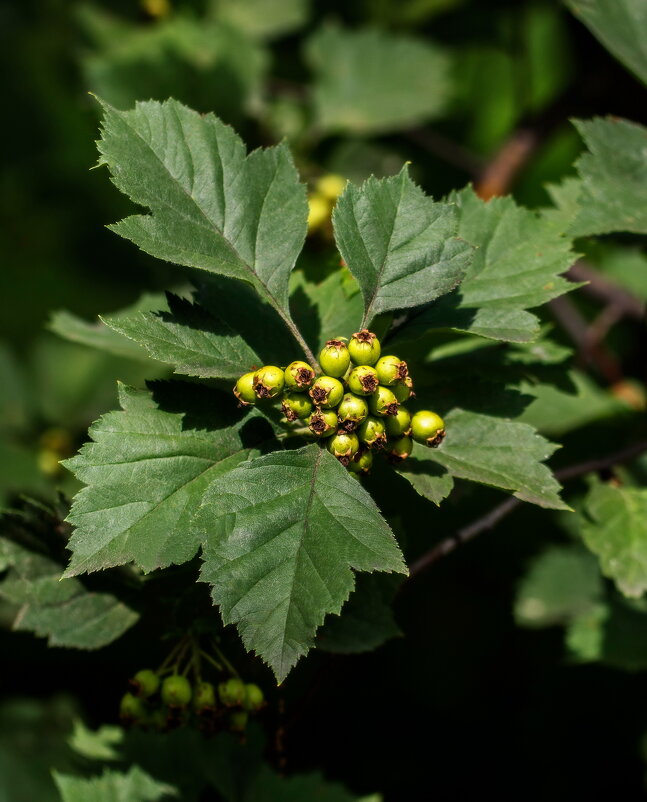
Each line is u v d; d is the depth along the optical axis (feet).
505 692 4.22
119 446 2.84
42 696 3.99
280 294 2.91
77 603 3.03
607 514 3.22
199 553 2.94
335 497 2.81
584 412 3.50
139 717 3.00
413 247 2.91
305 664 3.51
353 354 2.85
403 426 2.86
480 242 3.01
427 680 4.26
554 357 3.14
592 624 3.49
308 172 4.19
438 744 4.15
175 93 4.09
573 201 3.26
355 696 4.23
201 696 2.96
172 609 2.99
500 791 4.02
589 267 4.08
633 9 3.40
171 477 2.85
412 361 3.10
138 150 2.89
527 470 2.91
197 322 2.87
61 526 3.02
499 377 3.12
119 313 3.26
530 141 4.26
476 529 3.12
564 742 4.01
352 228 2.89
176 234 2.88
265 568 2.78
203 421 2.88
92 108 4.04
